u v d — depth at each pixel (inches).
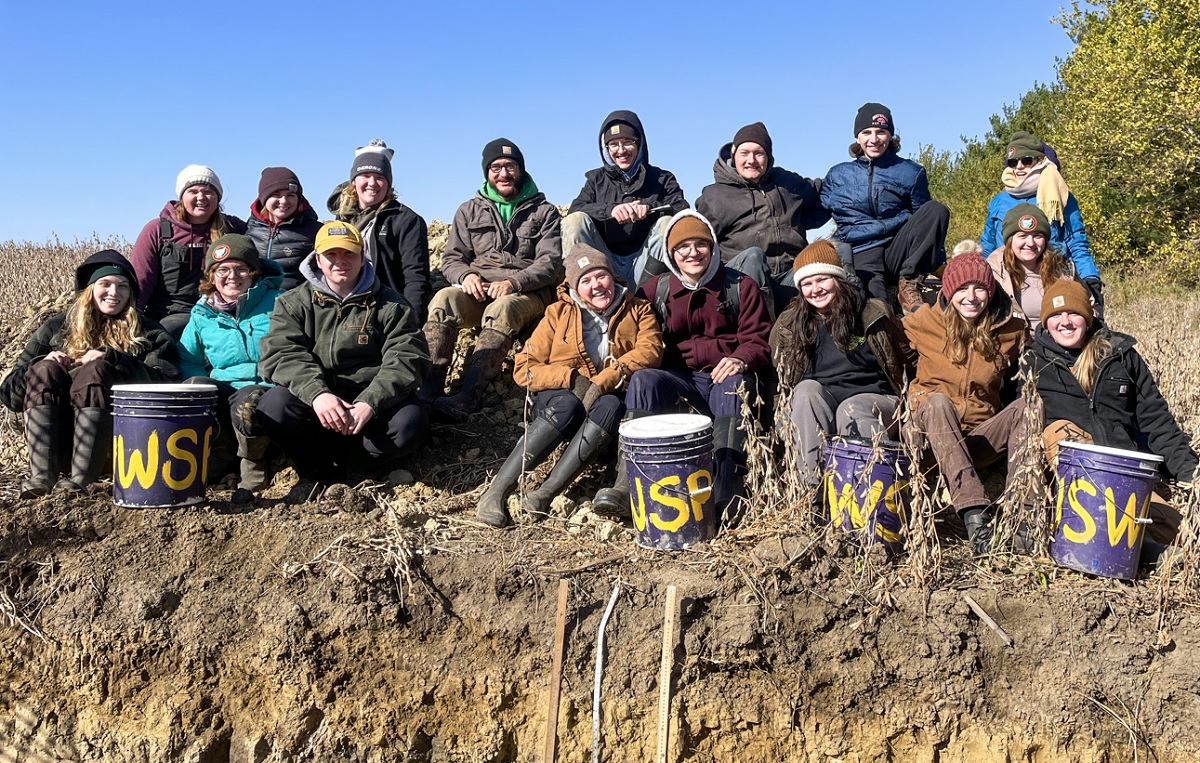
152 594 160.6
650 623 154.2
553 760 152.7
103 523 170.7
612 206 248.2
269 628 157.3
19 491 181.6
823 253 183.3
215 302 203.2
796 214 248.7
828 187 255.9
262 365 189.8
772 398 199.3
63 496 174.7
